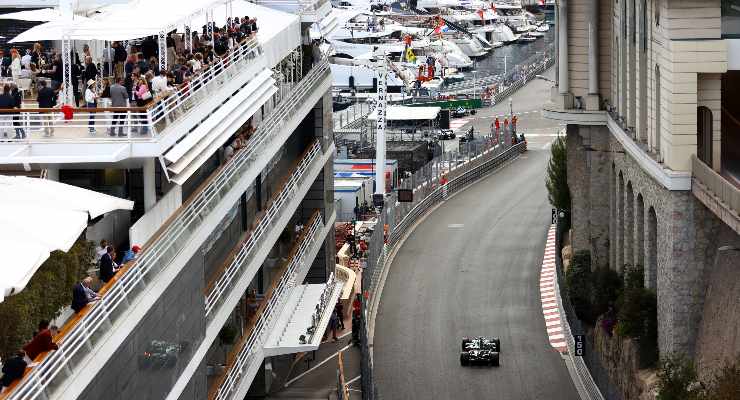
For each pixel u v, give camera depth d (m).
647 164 76.00
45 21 69.69
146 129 53.66
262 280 82.25
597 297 87.62
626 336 76.81
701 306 70.81
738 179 73.50
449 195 138.38
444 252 115.25
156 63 62.34
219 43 69.31
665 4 71.94
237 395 67.25
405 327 94.50
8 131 53.47
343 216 126.12
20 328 42.88
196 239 59.97
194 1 69.00
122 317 48.81
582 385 82.44
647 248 78.38
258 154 73.25
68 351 43.62
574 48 95.31
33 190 49.47
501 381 83.62
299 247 87.06
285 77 88.31
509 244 117.44
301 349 73.75
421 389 82.44
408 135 163.50
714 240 70.44
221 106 65.19
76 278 47.22
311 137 95.75
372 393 73.06
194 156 58.28
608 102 94.38
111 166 55.97
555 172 110.31
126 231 57.75
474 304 99.88
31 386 41.03
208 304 63.59
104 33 59.47
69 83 58.59
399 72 199.50
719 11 70.56
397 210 120.62
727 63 70.56
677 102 70.75
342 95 196.75
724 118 89.38
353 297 98.19
